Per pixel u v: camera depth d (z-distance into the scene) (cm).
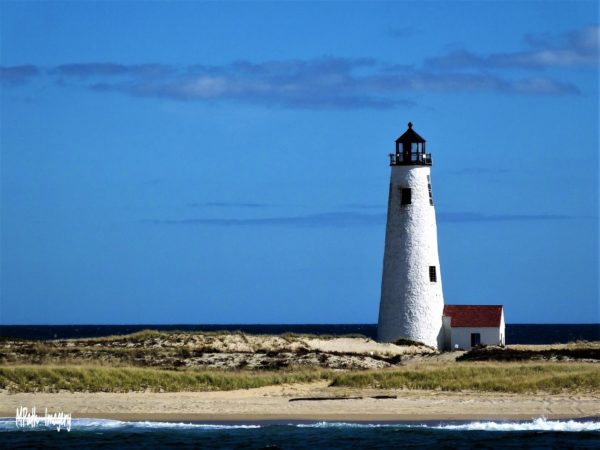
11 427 17512
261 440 16638
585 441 16512
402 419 18050
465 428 17350
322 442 16525
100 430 17388
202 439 16750
